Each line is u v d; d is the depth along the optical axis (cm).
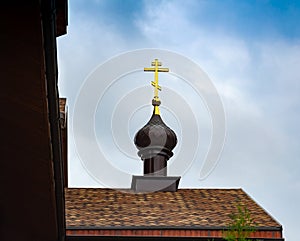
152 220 1669
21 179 987
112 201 1861
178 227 1616
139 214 1728
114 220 1662
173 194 1983
